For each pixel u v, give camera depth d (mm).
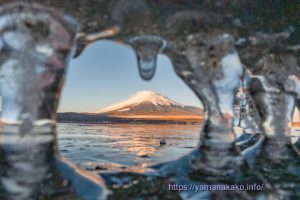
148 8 3701
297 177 4312
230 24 4000
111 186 3750
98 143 20172
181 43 3943
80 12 3527
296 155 4691
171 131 47500
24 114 3361
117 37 3857
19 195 3248
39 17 3389
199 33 3924
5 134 3342
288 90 4645
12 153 3326
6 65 3328
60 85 3611
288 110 4719
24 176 3303
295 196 3982
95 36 3719
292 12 4086
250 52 4324
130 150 14586
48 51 3434
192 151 4352
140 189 3770
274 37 4234
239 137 9375
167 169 4230
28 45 3365
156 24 3793
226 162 3990
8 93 3342
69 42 3551
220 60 4004
